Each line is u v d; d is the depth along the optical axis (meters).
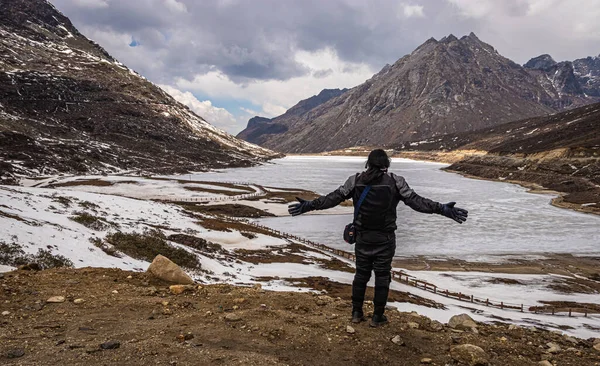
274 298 6.84
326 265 35.91
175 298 6.64
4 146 118.75
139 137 187.50
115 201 43.34
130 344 4.27
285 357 4.20
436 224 67.12
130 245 25.55
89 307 5.83
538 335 5.97
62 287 7.05
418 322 5.85
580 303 30.98
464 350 4.50
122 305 5.96
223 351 4.21
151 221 39.00
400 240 55.47
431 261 45.03
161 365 3.78
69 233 22.95
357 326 5.21
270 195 92.94
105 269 9.30
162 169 149.38
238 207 76.62
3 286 6.69
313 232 59.38
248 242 41.59
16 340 4.29
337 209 80.25
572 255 48.88
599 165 121.88
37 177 100.69
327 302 6.82
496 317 22.95
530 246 52.91
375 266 5.02
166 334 4.68
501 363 4.42
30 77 194.38
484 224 67.81
